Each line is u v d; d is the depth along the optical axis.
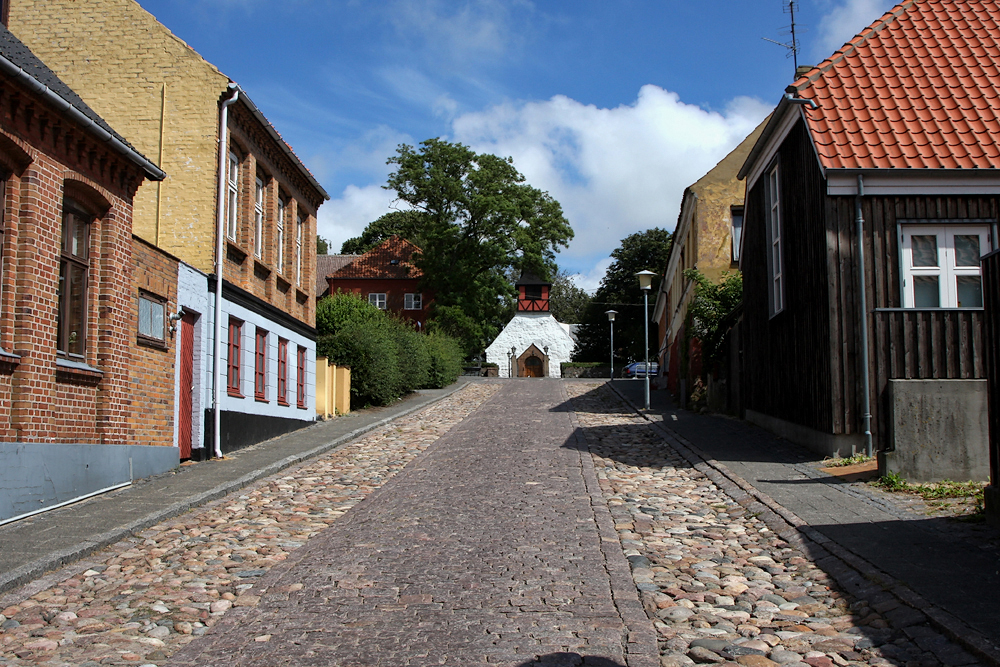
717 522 10.04
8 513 9.57
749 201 19.22
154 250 13.38
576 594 7.23
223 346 15.95
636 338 68.62
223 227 16.03
